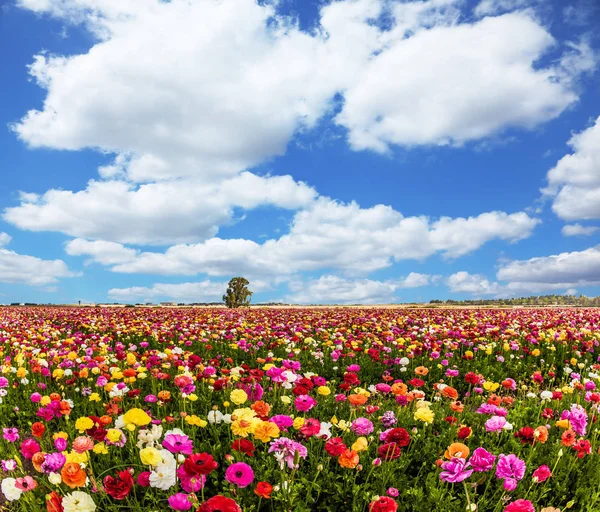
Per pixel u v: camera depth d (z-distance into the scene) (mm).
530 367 9664
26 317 21844
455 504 3549
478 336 11906
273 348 10656
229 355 10820
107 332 15078
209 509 2357
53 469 3238
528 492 3723
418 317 19797
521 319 18406
